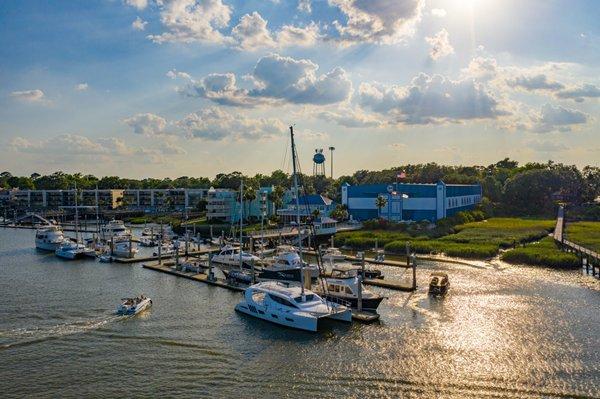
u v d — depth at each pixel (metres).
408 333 50.38
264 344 48.03
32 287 73.31
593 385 38.12
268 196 175.38
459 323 53.25
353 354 45.12
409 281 73.88
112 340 49.22
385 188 164.88
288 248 96.25
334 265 80.25
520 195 198.62
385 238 119.44
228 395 37.44
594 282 73.69
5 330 52.00
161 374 41.25
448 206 164.75
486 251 96.38
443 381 39.22
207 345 47.88
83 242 128.75
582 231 130.50
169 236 143.50
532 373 40.38
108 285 74.62
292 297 54.28
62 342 48.59
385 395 37.06
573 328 51.16
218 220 176.38
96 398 37.16
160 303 63.28
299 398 36.81
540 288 69.50
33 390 38.47
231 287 71.12
